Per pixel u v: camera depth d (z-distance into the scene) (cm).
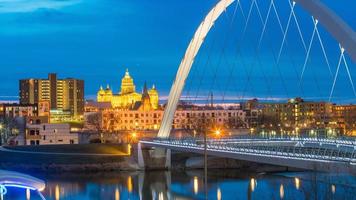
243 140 13238
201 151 11850
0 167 16238
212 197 10831
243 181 13038
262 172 14775
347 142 10319
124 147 17238
